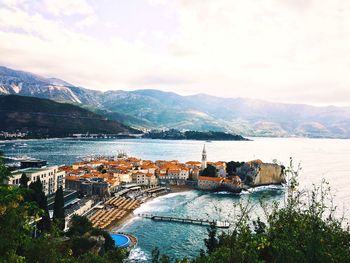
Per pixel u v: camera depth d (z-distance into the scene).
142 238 133.88
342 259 29.88
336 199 180.88
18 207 29.25
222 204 196.00
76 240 98.62
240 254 30.73
